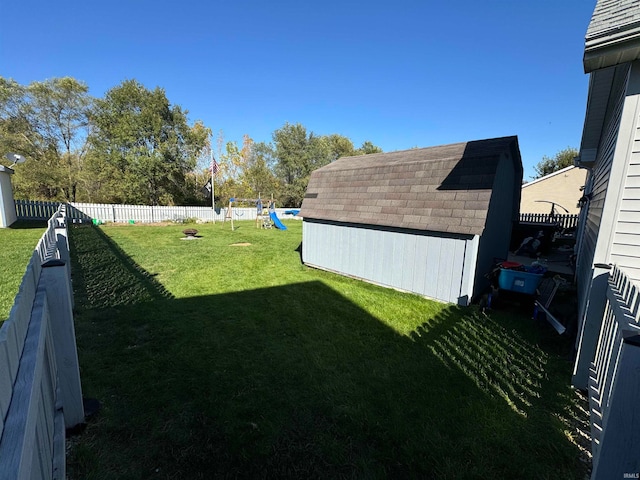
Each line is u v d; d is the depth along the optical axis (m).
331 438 2.23
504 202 6.47
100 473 1.88
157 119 20.94
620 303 2.20
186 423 2.34
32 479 1.05
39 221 14.69
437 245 5.42
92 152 21.41
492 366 3.26
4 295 4.38
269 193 31.00
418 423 2.39
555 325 3.93
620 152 2.85
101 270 6.84
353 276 6.87
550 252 11.24
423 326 4.29
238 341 3.69
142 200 21.92
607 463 1.49
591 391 2.53
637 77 2.73
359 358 3.37
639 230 2.80
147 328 3.97
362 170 7.37
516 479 1.93
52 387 1.92
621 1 2.91
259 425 2.34
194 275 6.71
